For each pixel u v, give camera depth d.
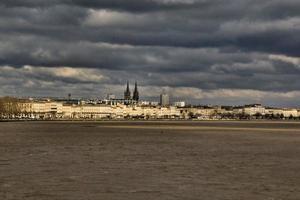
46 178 99.94
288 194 84.06
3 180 97.25
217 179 99.75
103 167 119.00
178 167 119.69
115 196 81.56
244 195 83.00
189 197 81.19
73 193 83.81
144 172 109.88
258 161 134.12
